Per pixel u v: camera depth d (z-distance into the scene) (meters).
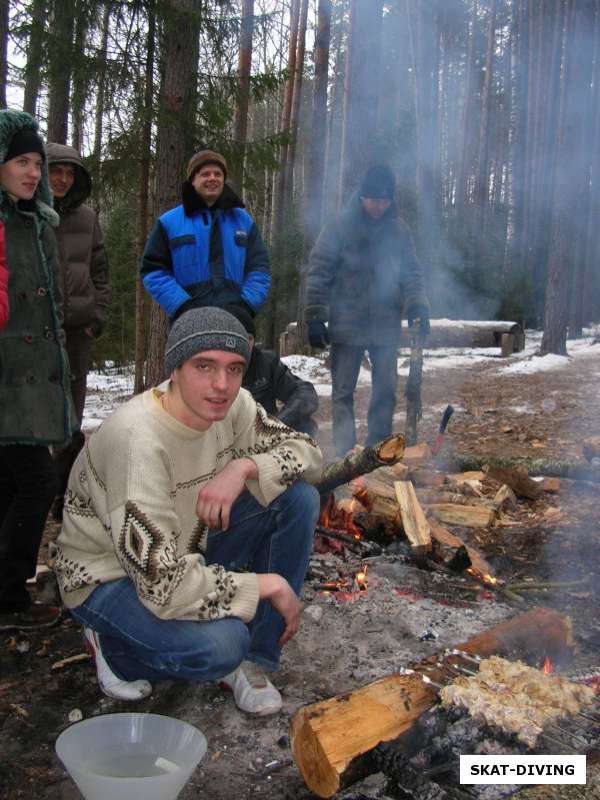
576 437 6.54
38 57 7.52
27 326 2.62
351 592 3.10
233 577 1.98
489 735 1.88
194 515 2.17
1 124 2.48
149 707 2.30
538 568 3.50
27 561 2.76
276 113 22.20
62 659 2.60
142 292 9.02
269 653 2.26
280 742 2.12
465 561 3.31
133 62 7.62
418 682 2.02
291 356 13.82
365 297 4.93
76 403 4.12
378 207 4.80
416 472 4.52
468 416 7.69
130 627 1.99
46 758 2.07
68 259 3.94
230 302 3.68
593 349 15.38
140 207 8.64
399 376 10.83
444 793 1.70
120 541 1.88
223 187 3.80
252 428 2.31
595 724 1.98
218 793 1.92
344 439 5.02
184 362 1.91
